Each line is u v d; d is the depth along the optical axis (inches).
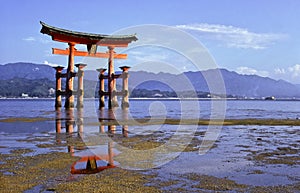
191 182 311.7
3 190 283.9
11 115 1280.8
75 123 921.5
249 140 605.3
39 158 420.5
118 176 333.4
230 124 940.0
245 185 302.0
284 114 1545.3
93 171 354.6
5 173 342.3
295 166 382.3
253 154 458.6
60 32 1658.5
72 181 313.4
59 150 482.9
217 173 347.6
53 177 327.6
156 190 286.2
